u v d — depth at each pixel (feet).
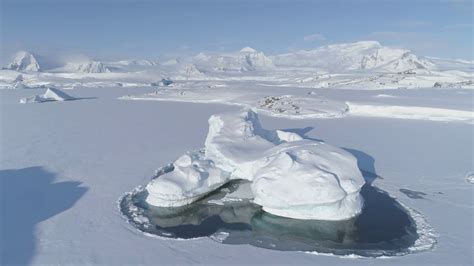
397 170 92.79
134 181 86.69
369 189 81.71
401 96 254.47
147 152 109.91
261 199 71.72
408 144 117.80
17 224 66.08
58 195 78.95
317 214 69.05
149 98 280.31
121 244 60.08
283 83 528.63
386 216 69.82
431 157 103.35
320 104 199.72
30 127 153.89
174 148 113.70
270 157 79.36
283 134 106.11
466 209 71.56
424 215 69.51
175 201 74.74
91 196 78.48
